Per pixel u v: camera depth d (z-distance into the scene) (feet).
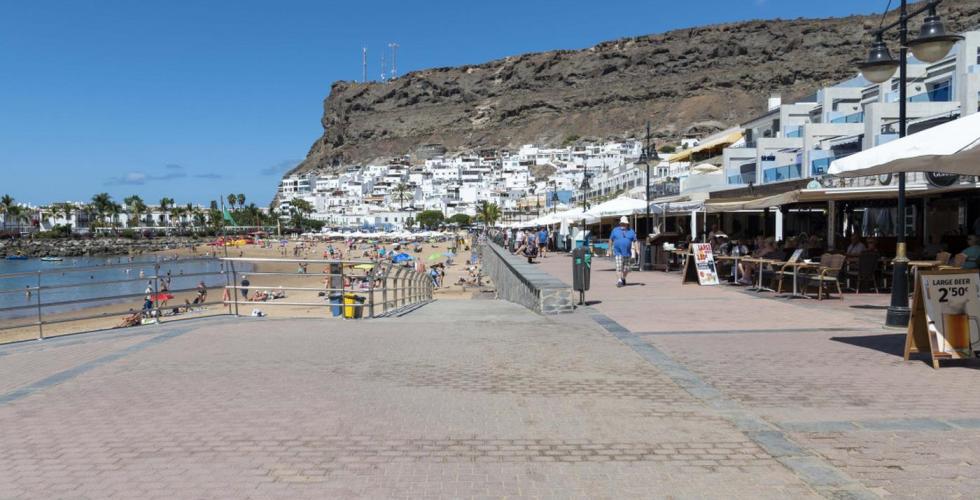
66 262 333.01
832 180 67.00
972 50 88.12
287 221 622.54
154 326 38.06
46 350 31.01
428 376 23.88
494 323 37.11
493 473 14.61
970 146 22.35
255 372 24.67
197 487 13.87
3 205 489.26
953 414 18.53
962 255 40.40
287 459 15.49
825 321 35.86
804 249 56.95
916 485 13.69
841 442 16.35
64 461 15.48
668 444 16.42
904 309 33.01
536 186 618.03
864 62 34.45
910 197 65.36
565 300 40.68
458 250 298.56
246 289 43.24
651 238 81.61
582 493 13.50
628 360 26.32
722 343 29.68
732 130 208.23
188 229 561.43
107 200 505.66
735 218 116.47
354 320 40.60
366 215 634.84
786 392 21.17
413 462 15.30
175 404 20.30
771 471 14.58
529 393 21.40
